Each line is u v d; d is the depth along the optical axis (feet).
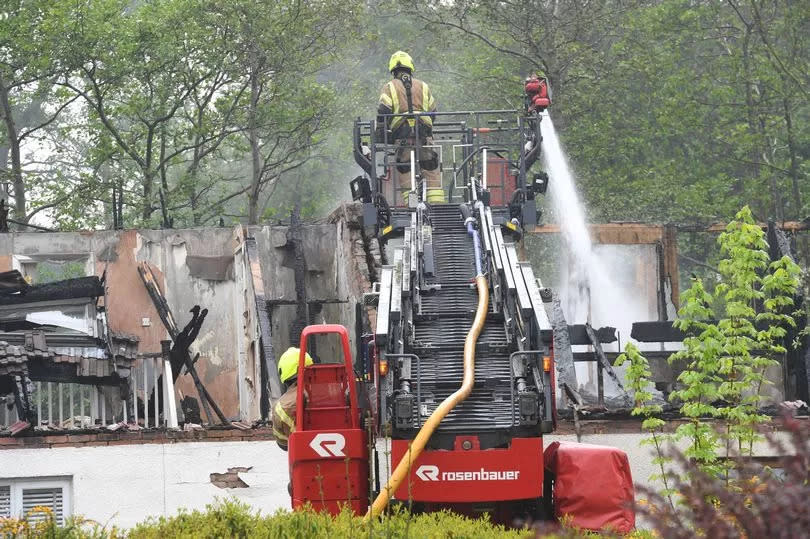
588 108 254.88
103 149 246.68
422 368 86.17
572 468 75.92
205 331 160.35
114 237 159.84
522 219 123.54
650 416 107.76
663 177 247.91
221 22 236.02
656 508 42.27
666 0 263.29
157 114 244.83
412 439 77.51
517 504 80.02
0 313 132.57
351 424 79.92
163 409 131.75
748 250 87.92
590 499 74.95
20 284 132.87
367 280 145.69
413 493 77.05
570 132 250.37
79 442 116.98
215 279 161.17
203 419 156.56
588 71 250.98
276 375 132.26
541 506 78.69
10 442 115.85
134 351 136.67
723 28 264.31
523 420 77.56
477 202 107.34
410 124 128.47
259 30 235.61
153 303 157.48
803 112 279.28
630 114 276.00
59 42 234.99
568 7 248.32
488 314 91.35
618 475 75.25
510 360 81.56
